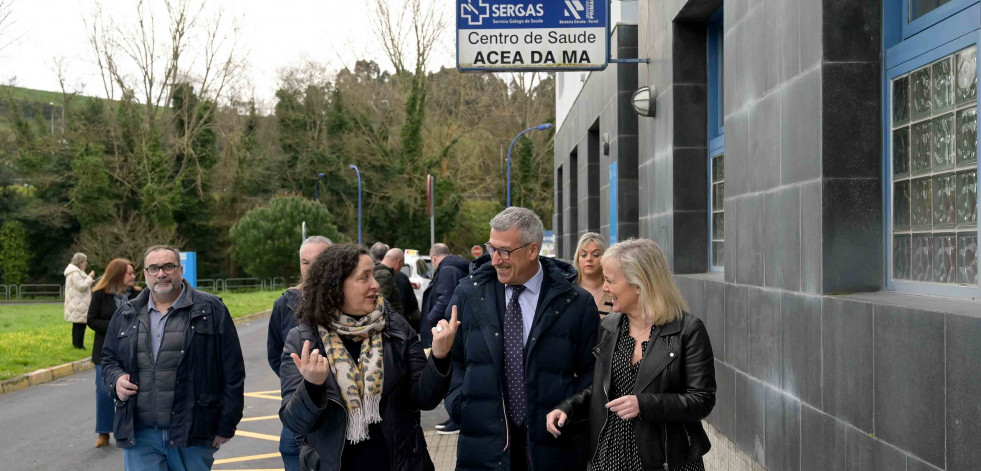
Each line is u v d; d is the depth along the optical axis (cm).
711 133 736
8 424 870
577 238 1884
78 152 4350
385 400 313
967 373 270
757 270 504
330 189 5009
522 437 337
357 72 4947
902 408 318
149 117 4244
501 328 341
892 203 394
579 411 333
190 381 446
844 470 374
